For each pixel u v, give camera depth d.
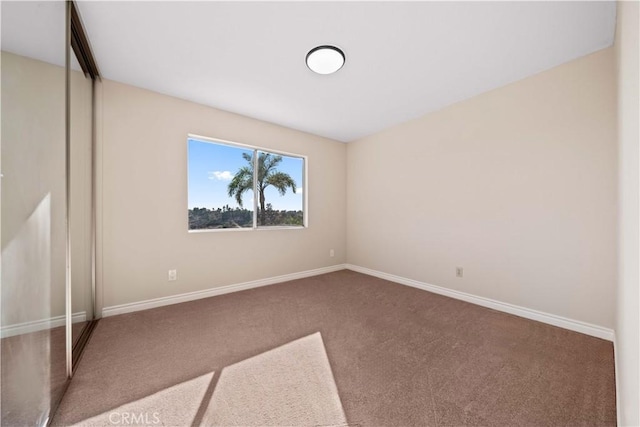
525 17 1.65
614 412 1.27
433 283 3.20
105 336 2.02
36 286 1.21
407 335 2.07
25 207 1.13
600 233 2.00
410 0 1.52
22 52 1.13
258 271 3.44
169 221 2.73
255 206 3.48
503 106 2.54
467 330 2.16
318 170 4.09
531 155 2.36
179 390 1.42
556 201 2.22
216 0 1.52
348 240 4.44
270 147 3.54
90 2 1.53
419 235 3.35
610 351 1.81
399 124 3.59
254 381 1.50
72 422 1.20
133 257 2.52
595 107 2.02
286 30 1.77
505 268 2.54
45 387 1.28
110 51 1.99
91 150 2.26
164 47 1.95
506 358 1.74
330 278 3.86
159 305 2.67
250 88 2.58
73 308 1.96
